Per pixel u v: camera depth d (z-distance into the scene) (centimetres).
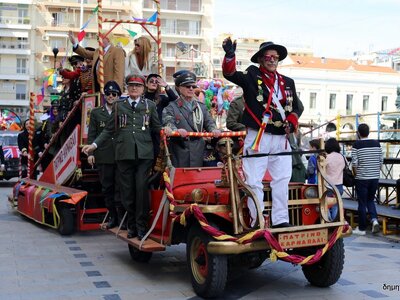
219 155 671
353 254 780
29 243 848
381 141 1105
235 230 527
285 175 557
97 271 668
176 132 612
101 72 843
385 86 5441
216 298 557
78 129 877
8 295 559
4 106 5081
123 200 664
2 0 5016
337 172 912
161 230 626
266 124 544
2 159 1856
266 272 676
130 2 5128
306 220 579
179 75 689
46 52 5019
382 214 945
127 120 654
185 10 5519
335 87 5306
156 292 577
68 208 916
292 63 5612
